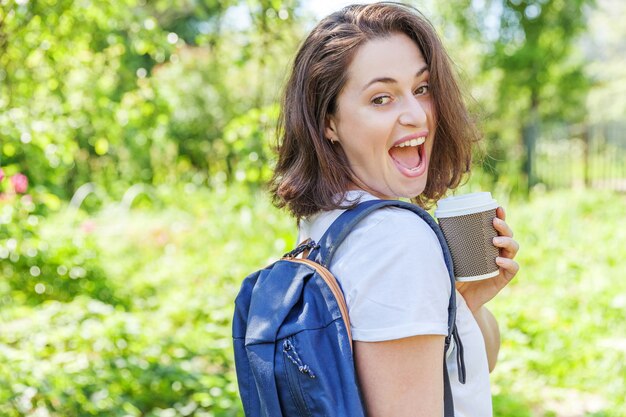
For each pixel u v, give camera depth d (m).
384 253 1.31
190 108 14.66
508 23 15.24
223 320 6.10
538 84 15.50
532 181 13.96
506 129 15.73
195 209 10.91
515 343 5.39
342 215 1.41
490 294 1.58
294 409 1.32
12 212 5.98
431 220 1.36
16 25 4.19
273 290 1.42
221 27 5.90
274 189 1.63
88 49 5.05
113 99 6.42
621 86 21.86
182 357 4.84
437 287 1.30
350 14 1.49
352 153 1.47
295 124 1.51
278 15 4.75
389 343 1.28
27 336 4.92
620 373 4.73
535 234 8.55
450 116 1.51
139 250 9.12
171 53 5.50
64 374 4.03
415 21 1.45
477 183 10.84
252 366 1.38
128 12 5.16
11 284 6.88
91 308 5.41
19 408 3.69
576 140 14.41
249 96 14.52
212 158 14.80
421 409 1.27
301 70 1.50
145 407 4.19
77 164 13.21
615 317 5.65
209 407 4.12
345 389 1.26
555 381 4.79
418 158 1.50
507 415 4.09
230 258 8.00
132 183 14.20
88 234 8.27
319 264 1.40
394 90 1.43
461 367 1.41
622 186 13.27
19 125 4.55
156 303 6.91
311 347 1.31
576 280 6.76
